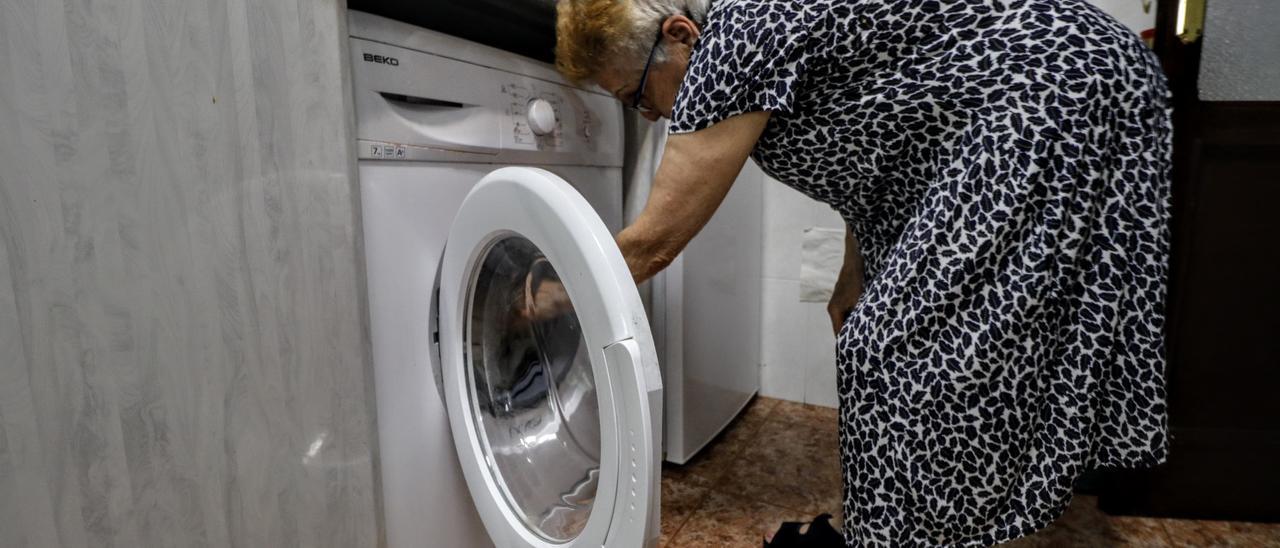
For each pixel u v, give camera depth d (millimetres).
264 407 688
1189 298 1246
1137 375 685
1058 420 665
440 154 839
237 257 647
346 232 740
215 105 615
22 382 518
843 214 839
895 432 671
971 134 630
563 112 1043
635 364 561
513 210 676
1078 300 655
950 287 632
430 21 922
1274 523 1256
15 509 524
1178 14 1158
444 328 848
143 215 576
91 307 551
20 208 505
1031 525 670
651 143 1300
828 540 997
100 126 542
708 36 670
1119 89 620
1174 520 1282
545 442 945
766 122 674
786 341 1907
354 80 734
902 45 641
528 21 958
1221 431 1252
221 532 666
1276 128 1157
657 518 597
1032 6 621
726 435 1701
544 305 868
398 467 842
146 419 596
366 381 782
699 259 1475
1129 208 641
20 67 496
